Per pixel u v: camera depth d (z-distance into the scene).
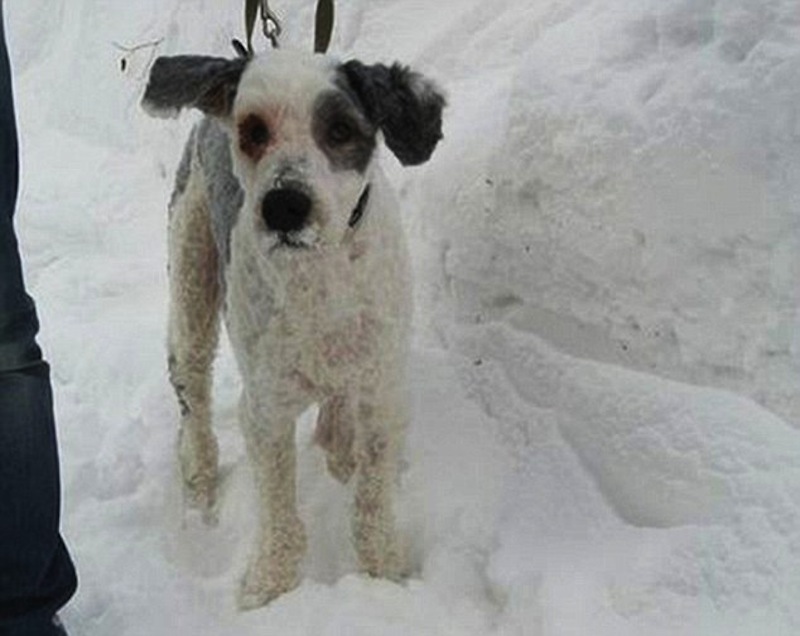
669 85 1.44
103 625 1.39
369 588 1.39
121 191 2.42
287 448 1.44
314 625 1.36
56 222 2.38
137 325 2.02
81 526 1.56
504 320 1.64
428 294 1.75
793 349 1.32
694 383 1.41
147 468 1.68
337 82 1.32
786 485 1.27
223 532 1.57
